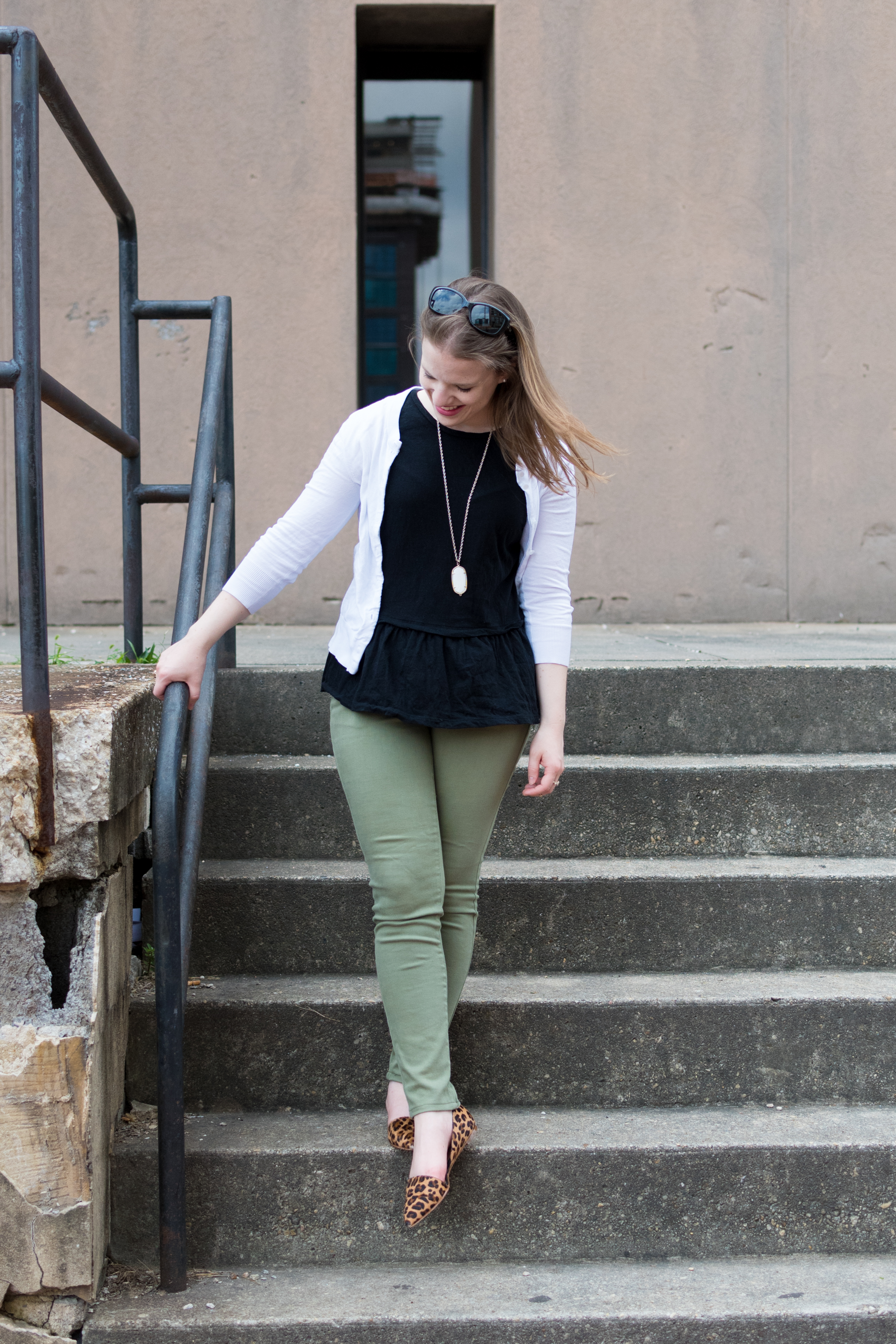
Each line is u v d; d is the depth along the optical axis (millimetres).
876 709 3043
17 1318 1956
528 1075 2348
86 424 2293
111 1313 1934
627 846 2777
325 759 2859
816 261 5496
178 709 1946
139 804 2383
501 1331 1919
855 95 5453
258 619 5422
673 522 5547
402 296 6211
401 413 1935
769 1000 2363
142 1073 2297
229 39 5332
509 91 5395
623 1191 2141
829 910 2586
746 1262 2133
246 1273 2088
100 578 5445
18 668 2654
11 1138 1920
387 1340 1912
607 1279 2064
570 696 2990
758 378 5520
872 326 5523
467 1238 2135
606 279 5465
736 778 2781
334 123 5379
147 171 5363
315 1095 2332
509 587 2025
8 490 5336
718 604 5574
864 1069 2375
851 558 5578
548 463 1942
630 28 5398
